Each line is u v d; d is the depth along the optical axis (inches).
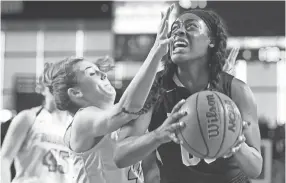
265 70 636.7
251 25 609.9
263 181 323.9
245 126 122.1
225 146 117.3
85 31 643.5
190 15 133.9
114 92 164.9
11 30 642.8
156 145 121.3
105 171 155.6
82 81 161.0
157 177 152.1
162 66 142.2
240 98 134.1
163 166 138.7
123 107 130.3
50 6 617.6
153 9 624.7
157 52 121.9
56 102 167.3
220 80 136.1
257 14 607.2
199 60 135.5
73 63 163.3
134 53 620.1
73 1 616.7
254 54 620.7
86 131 146.3
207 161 135.0
